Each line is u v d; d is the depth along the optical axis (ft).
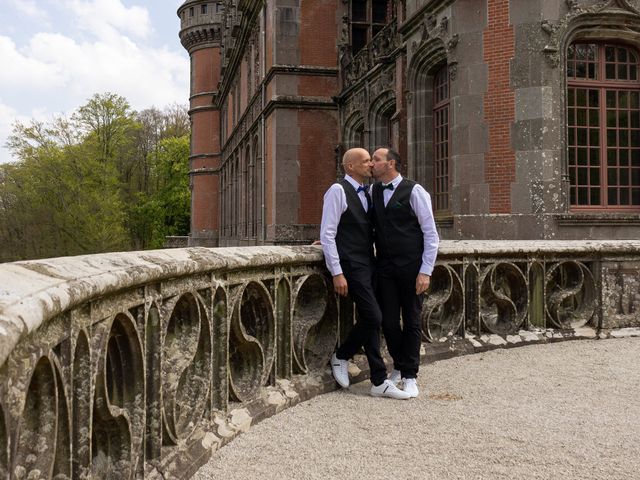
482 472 11.16
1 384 5.12
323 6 79.56
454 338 22.04
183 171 227.20
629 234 36.32
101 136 166.09
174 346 11.23
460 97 39.01
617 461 11.64
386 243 17.07
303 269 16.81
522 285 24.03
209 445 11.80
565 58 36.81
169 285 10.46
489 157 37.70
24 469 6.16
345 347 17.16
